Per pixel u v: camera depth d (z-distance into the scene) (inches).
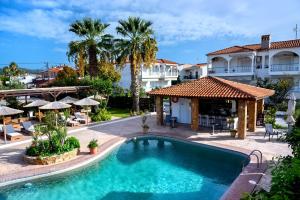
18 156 560.1
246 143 628.4
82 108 1210.6
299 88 1309.1
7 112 690.2
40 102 989.2
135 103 1189.7
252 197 162.1
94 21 1267.2
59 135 537.0
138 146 676.1
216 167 515.2
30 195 403.2
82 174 484.4
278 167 197.5
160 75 2069.4
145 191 414.6
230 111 876.0
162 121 892.0
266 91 838.5
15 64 2938.0
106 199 389.1
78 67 1283.2
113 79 1423.5
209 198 386.0
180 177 468.8
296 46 1298.0
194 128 789.2
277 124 818.8
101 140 693.3
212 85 786.8
